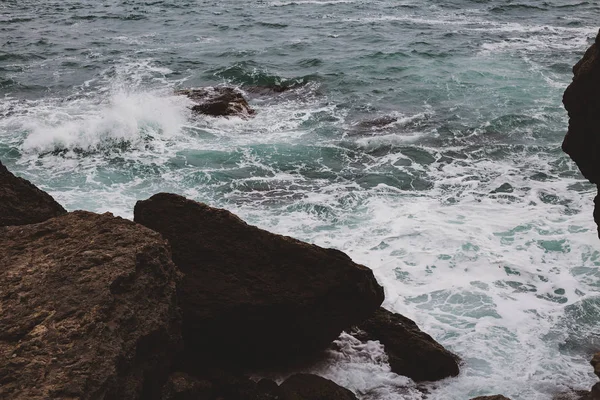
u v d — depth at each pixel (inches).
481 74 882.8
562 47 1035.3
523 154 619.8
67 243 233.3
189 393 238.1
